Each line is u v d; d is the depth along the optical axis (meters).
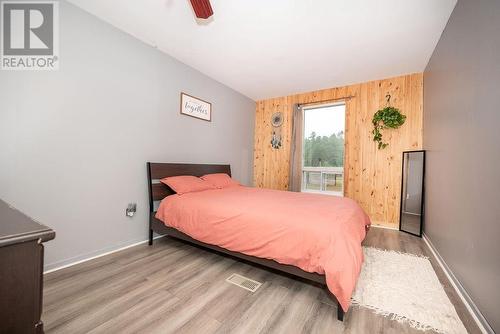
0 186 1.63
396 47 2.68
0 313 0.47
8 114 1.66
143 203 2.65
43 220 1.83
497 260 1.19
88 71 2.11
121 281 1.75
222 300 1.52
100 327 1.24
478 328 1.30
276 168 4.68
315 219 1.62
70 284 1.68
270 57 3.01
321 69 3.34
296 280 1.81
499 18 1.23
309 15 2.14
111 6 2.04
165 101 2.91
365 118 3.73
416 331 1.26
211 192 2.82
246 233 1.77
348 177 3.85
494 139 1.26
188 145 3.29
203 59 3.08
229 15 2.16
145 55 2.64
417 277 1.87
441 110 2.34
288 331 1.25
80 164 2.06
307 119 4.48
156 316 1.35
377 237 2.99
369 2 1.96
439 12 2.05
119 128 2.38
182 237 2.29
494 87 1.27
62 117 1.94
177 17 2.20
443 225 2.16
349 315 1.39
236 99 4.36
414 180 3.19
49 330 1.21
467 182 1.62
